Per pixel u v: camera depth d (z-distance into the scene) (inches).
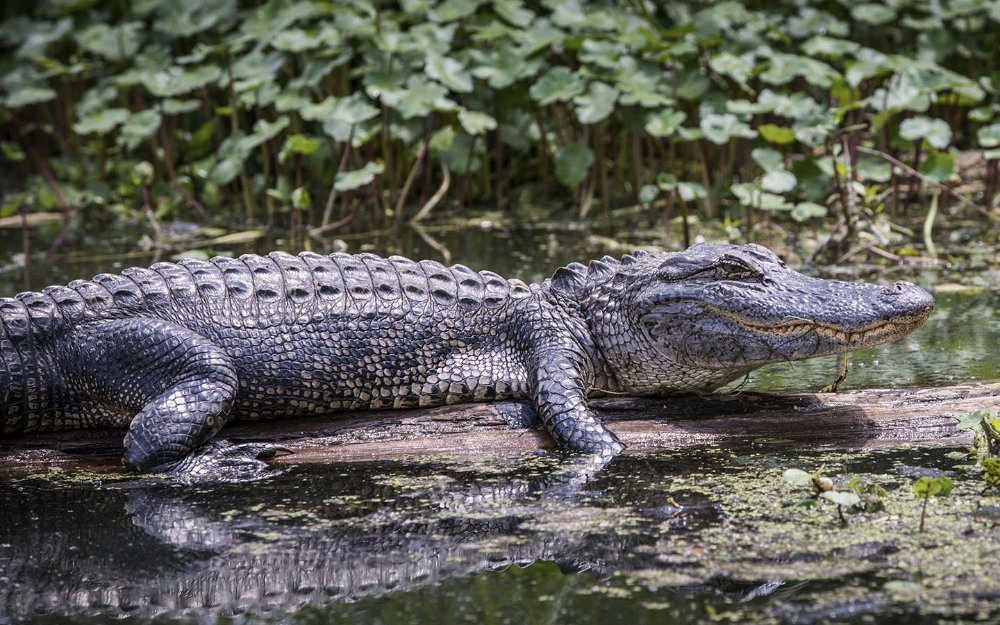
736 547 277.4
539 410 358.3
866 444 350.0
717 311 353.4
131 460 341.1
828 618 241.8
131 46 816.9
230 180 747.4
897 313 343.3
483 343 374.6
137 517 309.6
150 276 367.9
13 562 281.9
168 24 791.1
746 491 312.8
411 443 358.6
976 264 568.1
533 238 658.2
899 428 356.5
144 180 724.7
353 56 781.3
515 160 775.7
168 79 740.0
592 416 354.6
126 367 349.7
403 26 767.7
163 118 751.7
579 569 270.7
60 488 334.0
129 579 271.9
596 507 305.9
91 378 352.2
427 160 737.0
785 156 689.0
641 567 269.4
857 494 288.0
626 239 644.7
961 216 665.0
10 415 352.5
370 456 354.6
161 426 340.5
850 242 603.5
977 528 282.2
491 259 602.5
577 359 367.6
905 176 703.1
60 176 839.7
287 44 706.8
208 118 804.0
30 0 976.3
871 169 637.3
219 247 666.2
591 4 759.1
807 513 296.2
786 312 346.3
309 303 368.5
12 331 350.0
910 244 608.4
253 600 261.1
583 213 711.7
